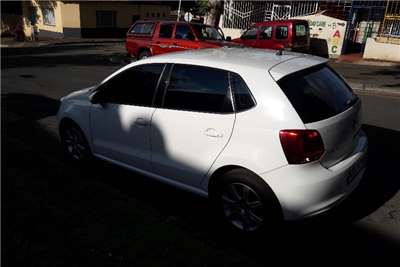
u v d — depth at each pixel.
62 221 3.82
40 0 34.34
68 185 4.60
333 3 20.41
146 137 4.33
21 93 10.54
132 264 3.19
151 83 4.30
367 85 11.59
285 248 3.59
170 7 38.78
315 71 3.85
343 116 3.63
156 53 14.24
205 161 3.80
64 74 14.00
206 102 3.82
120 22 35.19
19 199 4.26
